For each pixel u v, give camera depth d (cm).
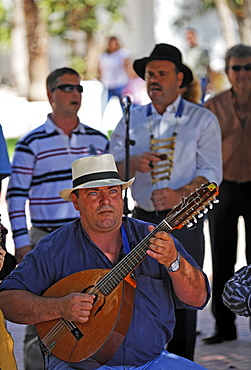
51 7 2177
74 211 607
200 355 654
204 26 2366
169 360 427
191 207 414
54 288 430
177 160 600
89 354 417
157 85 602
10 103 1969
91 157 433
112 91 1894
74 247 439
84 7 2234
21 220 602
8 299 431
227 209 689
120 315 418
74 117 614
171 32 2484
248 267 421
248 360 636
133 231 446
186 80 620
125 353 425
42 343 427
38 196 607
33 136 607
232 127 688
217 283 690
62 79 605
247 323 745
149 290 434
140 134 617
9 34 2381
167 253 406
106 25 2303
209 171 597
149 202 598
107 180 429
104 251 438
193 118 605
